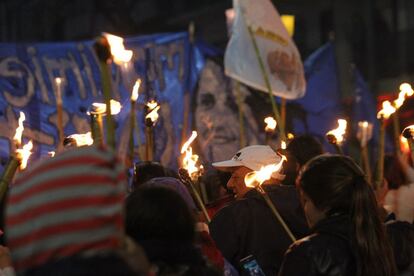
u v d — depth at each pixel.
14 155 3.56
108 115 2.89
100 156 2.34
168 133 9.40
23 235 2.27
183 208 3.22
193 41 9.69
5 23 36.19
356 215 3.78
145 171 5.36
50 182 2.27
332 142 5.10
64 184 2.27
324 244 3.72
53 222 2.24
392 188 5.53
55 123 8.86
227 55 7.53
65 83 9.02
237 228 4.88
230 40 7.53
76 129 8.95
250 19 7.44
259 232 4.86
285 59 7.70
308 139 5.20
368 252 3.74
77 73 9.09
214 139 9.77
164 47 9.59
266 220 4.86
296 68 7.78
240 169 5.22
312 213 3.90
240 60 7.50
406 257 4.36
